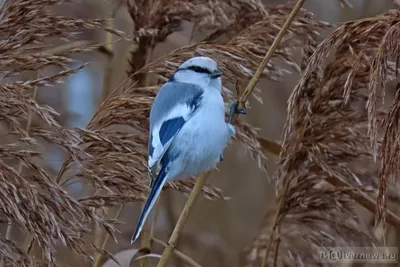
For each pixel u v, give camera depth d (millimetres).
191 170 9203
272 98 18391
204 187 10117
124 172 9250
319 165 9836
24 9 9422
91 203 9367
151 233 10609
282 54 10102
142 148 9508
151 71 10305
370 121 8055
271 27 10289
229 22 11359
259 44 10242
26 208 8195
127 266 10102
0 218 8570
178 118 9211
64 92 18734
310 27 10289
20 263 8406
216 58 10031
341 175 10070
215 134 9195
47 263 8688
